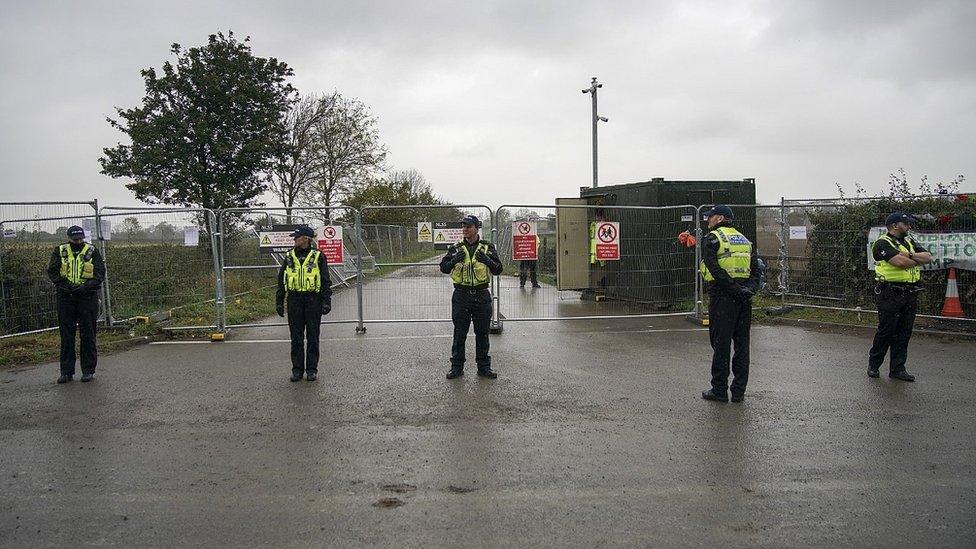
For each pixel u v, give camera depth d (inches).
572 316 477.4
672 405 260.8
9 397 279.3
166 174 1026.1
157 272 432.8
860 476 190.1
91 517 166.6
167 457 207.5
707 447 213.8
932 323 409.4
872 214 458.0
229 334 421.7
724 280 256.4
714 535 155.3
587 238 555.8
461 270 301.0
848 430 229.5
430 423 239.3
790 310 468.1
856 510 168.4
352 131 1339.8
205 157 1037.8
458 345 305.9
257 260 482.6
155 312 433.4
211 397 275.9
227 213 442.3
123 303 429.4
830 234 485.1
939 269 409.1
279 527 160.2
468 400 268.4
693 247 495.2
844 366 324.5
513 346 378.9
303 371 307.4
